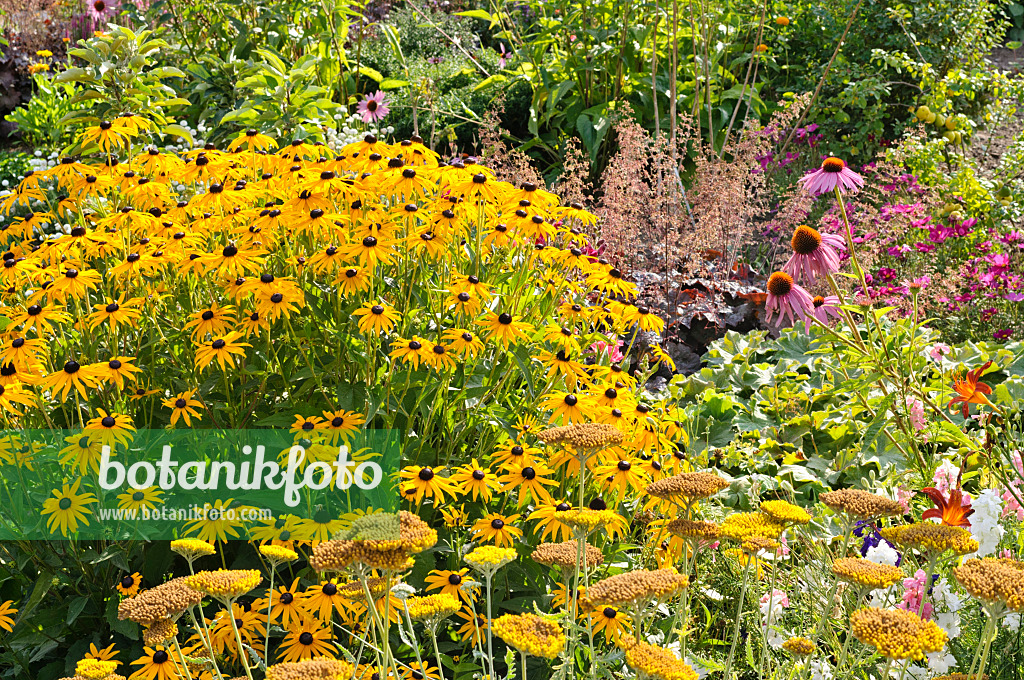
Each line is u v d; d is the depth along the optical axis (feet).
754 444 11.04
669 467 7.70
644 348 13.65
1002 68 28.94
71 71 14.79
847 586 6.58
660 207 16.31
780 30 25.76
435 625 5.41
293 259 7.48
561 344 7.83
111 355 7.27
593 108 21.99
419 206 8.30
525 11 30.55
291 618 6.32
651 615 5.22
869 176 21.16
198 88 18.94
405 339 7.34
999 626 6.08
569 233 8.40
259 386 7.29
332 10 20.95
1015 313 14.46
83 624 7.00
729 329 15.31
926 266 15.51
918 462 8.61
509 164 19.24
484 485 6.47
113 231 8.19
